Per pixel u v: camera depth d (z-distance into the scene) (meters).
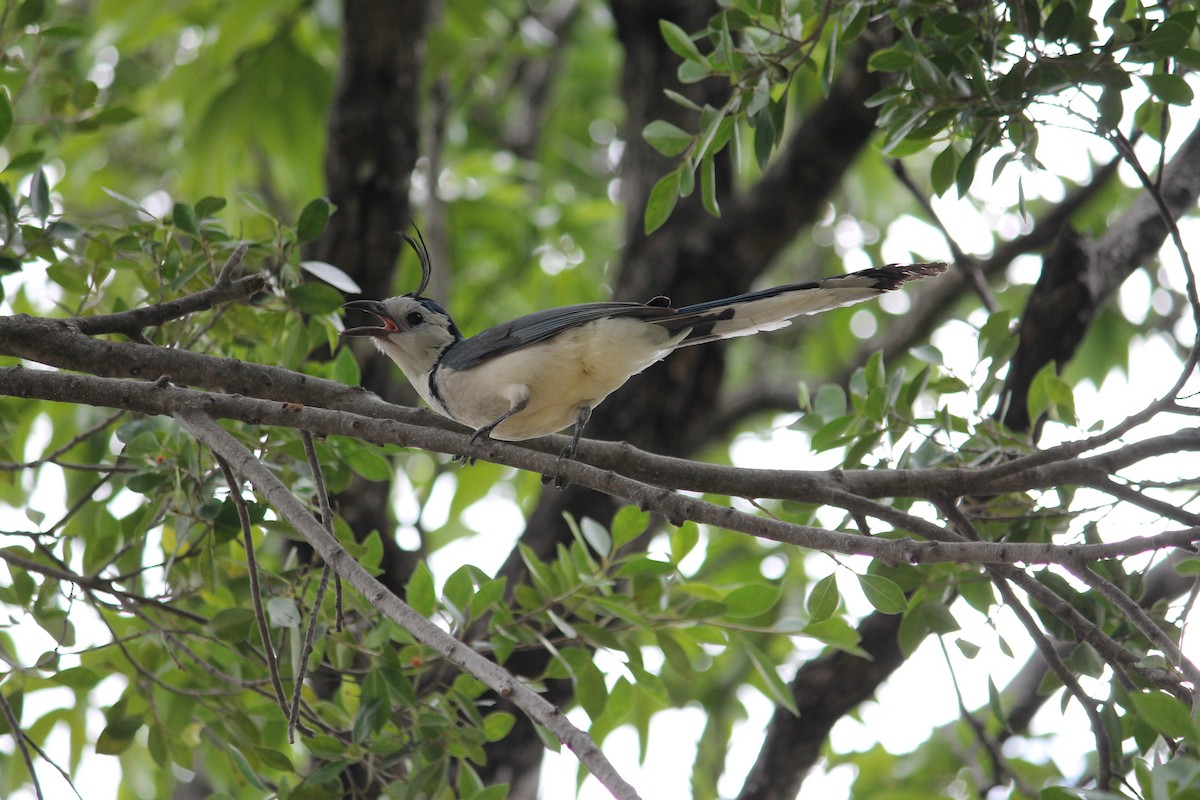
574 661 9.90
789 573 17.42
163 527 10.93
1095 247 12.20
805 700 12.68
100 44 15.58
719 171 15.20
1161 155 8.37
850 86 14.52
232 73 17.06
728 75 9.59
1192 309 8.28
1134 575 9.51
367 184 13.59
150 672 10.60
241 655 9.75
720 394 14.63
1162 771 6.11
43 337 8.57
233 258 9.17
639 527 10.06
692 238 14.73
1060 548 7.32
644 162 15.23
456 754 8.73
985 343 10.03
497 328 10.47
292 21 17.05
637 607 9.89
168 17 16.44
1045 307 11.77
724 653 17.03
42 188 9.71
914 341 17.12
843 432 9.88
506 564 13.58
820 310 9.36
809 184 14.70
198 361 9.04
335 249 13.66
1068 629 9.47
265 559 13.13
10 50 11.48
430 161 17.20
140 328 8.98
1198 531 7.10
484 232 18.97
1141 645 9.24
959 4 8.80
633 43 15.55
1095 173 16.39
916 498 9.04
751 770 13.07
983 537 10.04
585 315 9.84
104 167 19.36
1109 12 8.29
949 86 8.54
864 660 12.55
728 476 8.86
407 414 9.35
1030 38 8.35
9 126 10.06
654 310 9.52
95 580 9.31
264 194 19.34
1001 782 12.30
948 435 9.80
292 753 11.43
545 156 22.55
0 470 9.73
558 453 9.70
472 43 18.62
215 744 10.95
